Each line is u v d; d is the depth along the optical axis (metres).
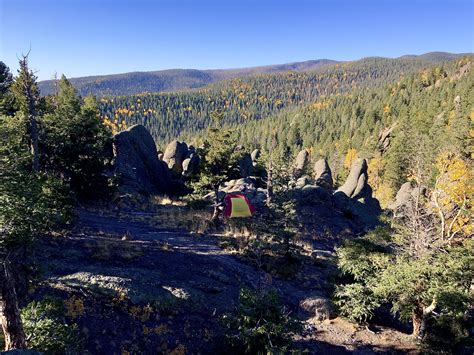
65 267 14.53
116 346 11.30
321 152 132.00
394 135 96.81
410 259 15.73
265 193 34.25
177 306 14.32
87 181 26.70
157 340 12.22
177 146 53.94
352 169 57.94
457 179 24.38
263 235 25.97
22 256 10.13
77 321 11.55
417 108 115.56
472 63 162.25
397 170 65.50
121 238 20.62
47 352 8.01
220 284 17.39
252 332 11.45
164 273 16.78
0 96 19.27
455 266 14.01
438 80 160.88
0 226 6.98
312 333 15.94
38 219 7.70
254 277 19.75
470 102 76.81
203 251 21.50
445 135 60.44
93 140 27.31
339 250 18.14
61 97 43.31
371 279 16.48
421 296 14.80
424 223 17.58
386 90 179.50
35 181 7.93
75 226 20.38
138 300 13.63
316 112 193.25
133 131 41.75
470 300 14.08
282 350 10.94
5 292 7.39
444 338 15.85
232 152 26.77
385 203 66.06
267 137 172.50
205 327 13.73
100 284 13.61
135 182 37.94
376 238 18.16
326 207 36.66
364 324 17.16
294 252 24.11
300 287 20.14
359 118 153.50
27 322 8.49
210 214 30.22
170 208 32.84
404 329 18.41
